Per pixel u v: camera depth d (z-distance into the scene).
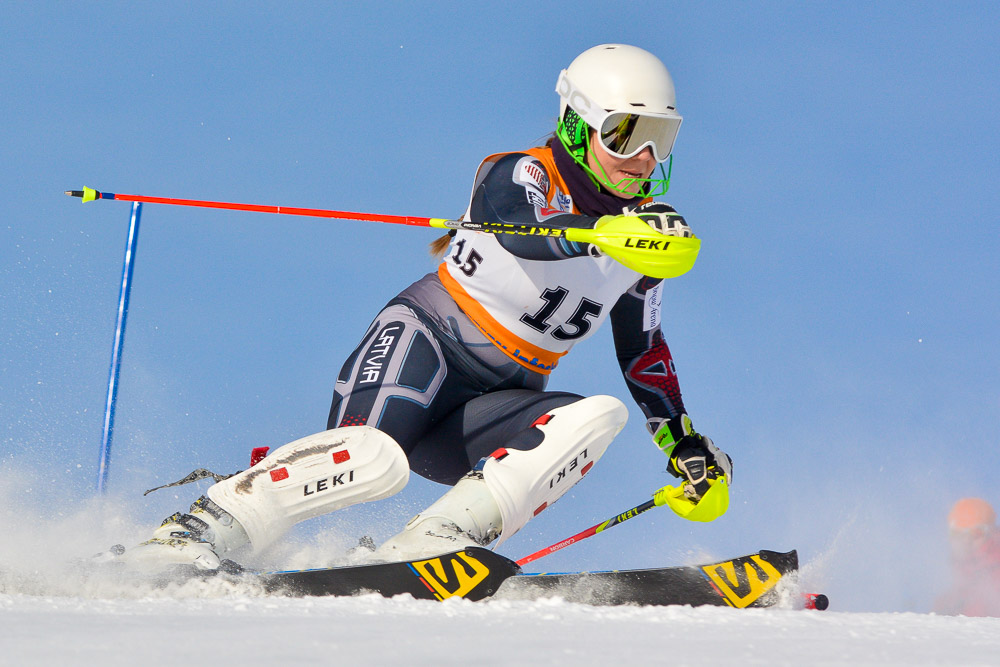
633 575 8.89
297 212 10.70
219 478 10.25
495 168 11.34
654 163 11.78
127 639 4.15
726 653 4.29
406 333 11.86
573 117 11.62
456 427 12.35
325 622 5.26
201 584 7.99
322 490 9.86
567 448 10.35
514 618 5.95
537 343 12.22
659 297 12.89
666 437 12.30
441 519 9.57
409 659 3.78
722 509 11.64
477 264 12.00
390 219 10.56
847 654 4.36
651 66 11.62
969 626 6.32
